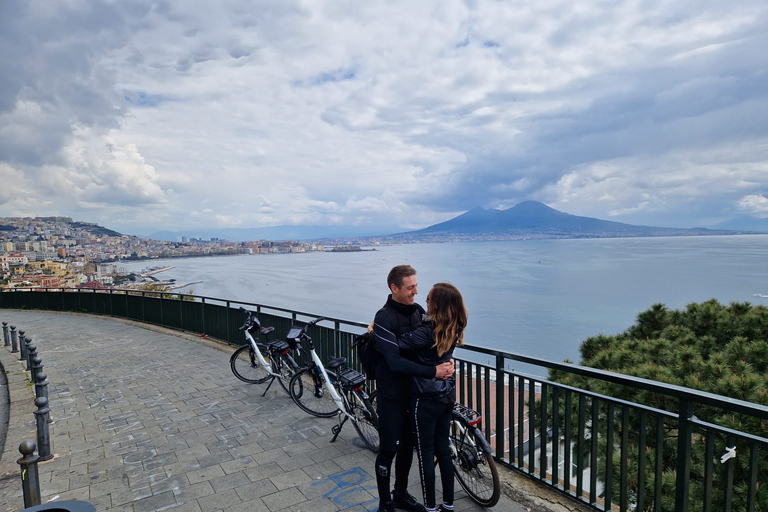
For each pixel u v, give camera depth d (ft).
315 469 12.22
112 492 11.33
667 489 14.10
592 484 9.45
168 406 18.24
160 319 42.63
